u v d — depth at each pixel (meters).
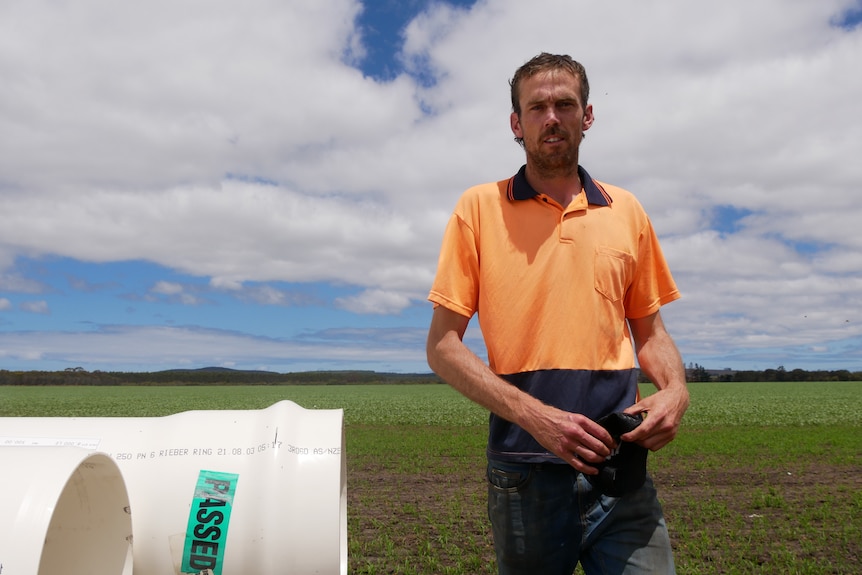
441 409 45.50
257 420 3.47
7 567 2.17
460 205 3.34
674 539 8.30
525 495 3.05
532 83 3.12
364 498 11.30
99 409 48.81
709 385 109.44
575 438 2.71
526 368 3.12
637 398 3.24
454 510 10.05
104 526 3.13
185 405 55.22
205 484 3.22
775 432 24.95
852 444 20.14
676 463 15.66
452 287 3.25
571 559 3.08
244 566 3.18
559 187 3.27
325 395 78.88
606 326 3.13
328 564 3.21
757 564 7.17
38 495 2.30
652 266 3.45
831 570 6.89
